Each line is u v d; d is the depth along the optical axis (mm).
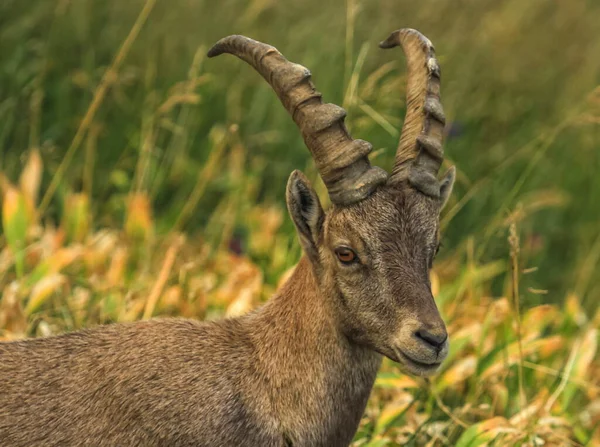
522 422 13461
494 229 17203
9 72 20281
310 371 10773
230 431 10477
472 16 25578
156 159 19281
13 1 21828
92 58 21000
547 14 27156
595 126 24391
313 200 10797
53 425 10344
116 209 18609
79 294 14875
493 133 24125
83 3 22094
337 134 10492
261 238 17703
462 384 14609
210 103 21984
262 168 20672
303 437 10742
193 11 23109
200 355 10719
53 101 20781
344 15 23781
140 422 10359
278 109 21969
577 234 22594
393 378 13555
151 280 15375
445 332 10078
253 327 11133
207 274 16078
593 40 26641
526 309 16797
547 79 25734
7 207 15430
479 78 24891
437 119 10766
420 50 11133
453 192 20000
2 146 19375
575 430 14109
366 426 13438
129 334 10820
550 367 16047
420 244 10391
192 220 19453
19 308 13938
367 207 10383
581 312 18562
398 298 10188
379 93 18234
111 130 20641
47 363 10617
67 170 19453
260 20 23703
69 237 16703
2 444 10273
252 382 10719
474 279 17125
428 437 13602
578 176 24094
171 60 22203
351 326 10547
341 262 10461
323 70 22656
